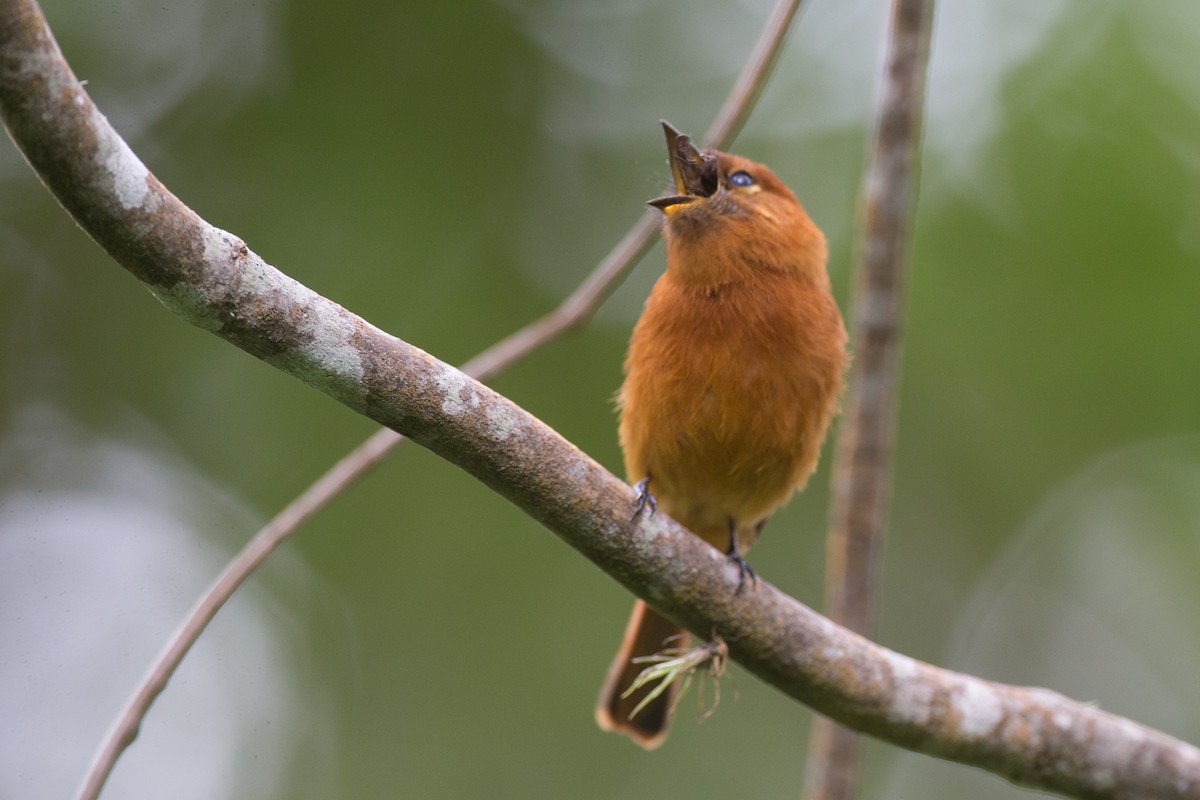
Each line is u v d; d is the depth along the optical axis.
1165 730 13.18
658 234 8.68
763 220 8.48
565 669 12.76
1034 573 13.63
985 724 7.62
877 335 9.32
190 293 5.44
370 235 13.29
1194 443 12.96
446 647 12.78
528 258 13.54
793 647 7.24
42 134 4.86
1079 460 13.34
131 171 5.15
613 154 13.89
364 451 7.62
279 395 13.30
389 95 13.47
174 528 12.94
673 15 14.34
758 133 14.12
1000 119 13.13
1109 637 13.49
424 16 13.59
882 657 7.48
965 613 13.67
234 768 12.21
